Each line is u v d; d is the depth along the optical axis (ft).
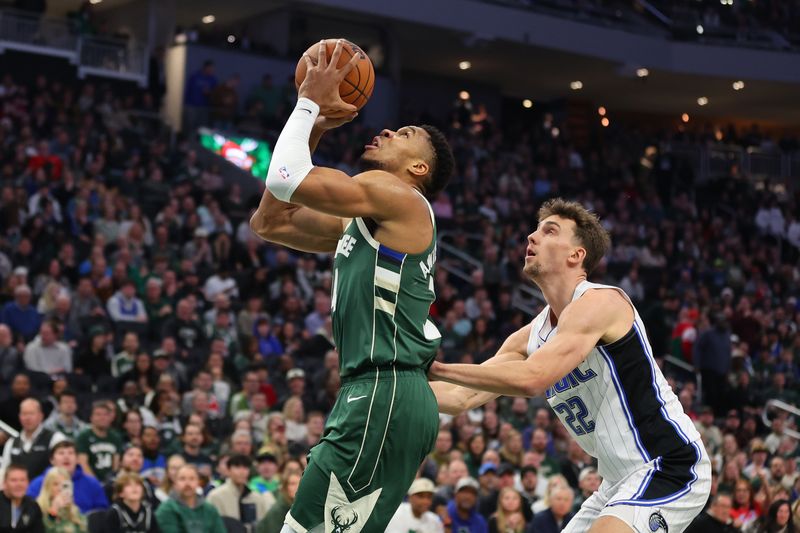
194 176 62.90
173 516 26.45
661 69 93.20
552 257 14.73
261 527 27.14
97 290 43.21
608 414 14.42
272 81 81.10
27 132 58.80
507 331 52.95
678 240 79.25
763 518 34.30
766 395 56.13
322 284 50.80
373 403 12.39
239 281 49.93
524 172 79.30
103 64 75.51
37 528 25.13
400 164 13.09
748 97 102.27
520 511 30.12
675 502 14.16
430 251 12.72
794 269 77.92
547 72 96.27
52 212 49.57
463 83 100.12
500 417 41.09
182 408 35.60
